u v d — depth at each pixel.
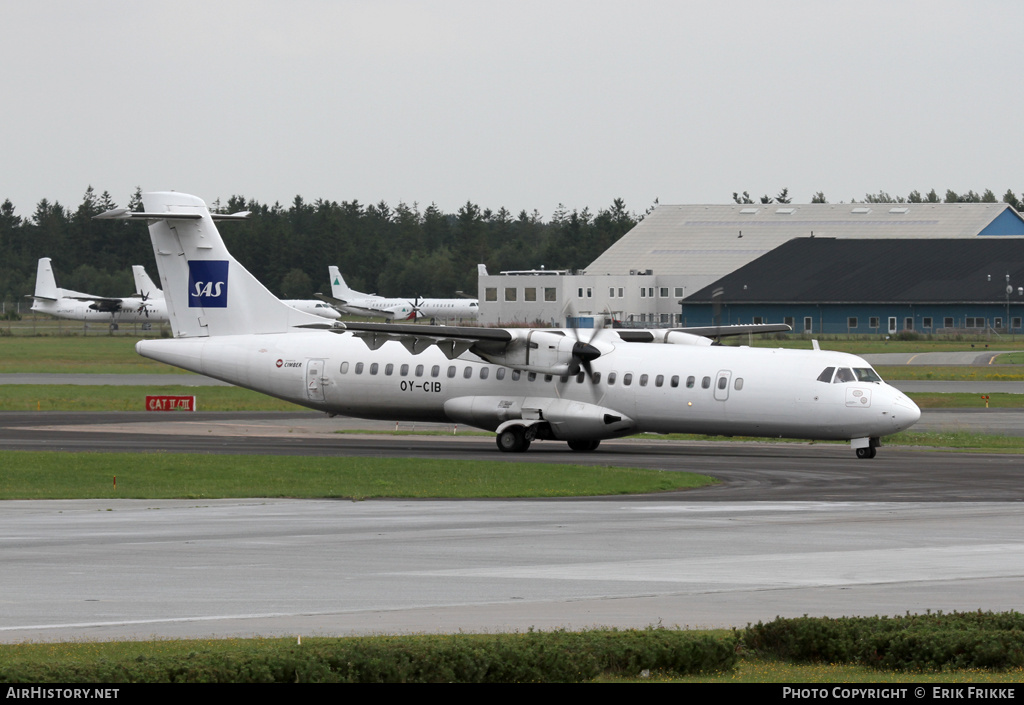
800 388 134.88
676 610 54.28
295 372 157.00
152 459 126.38
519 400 147.25
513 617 52.66
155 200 159.38
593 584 60.69
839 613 53.50
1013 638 43.59
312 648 40.88
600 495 102.12
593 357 143.75
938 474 117.44
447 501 98.00
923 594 58.16
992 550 71.75
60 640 47.78
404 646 41.03
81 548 72.19
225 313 161.62
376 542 74.75
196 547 72.69
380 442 156.62
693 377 140.50
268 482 111.31
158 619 52.16
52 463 123.06
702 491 104.56
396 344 155.00
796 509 91.88
